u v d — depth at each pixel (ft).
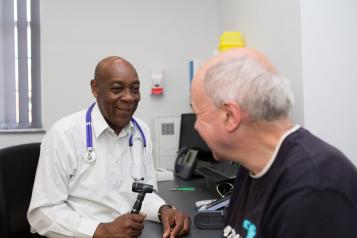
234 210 2.64
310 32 4.60
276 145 2.12
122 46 8.51
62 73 8.26
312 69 4.60
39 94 8.48
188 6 8.79
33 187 4.46
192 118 7.52
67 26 8.27
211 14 8.87
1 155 4.53
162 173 6.70
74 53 8.30
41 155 4.33
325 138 4.62
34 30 8.41
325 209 1.82
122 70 4.26
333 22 4.62
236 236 2.40
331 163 1.95
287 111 2.09
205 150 6.72
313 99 4.61
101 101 4.39
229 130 2.09
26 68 8.45
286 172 1.99
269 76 2.06
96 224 3.69
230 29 7.75
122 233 3.40
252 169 2.27
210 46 8.87
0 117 8.36
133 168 4.74
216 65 2.15
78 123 4.47
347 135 4.65
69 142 4.29
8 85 8.39
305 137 2.12
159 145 8.07
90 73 8.38
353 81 4.66
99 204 4.30
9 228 4.45
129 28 8.54
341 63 4.64
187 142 7.59
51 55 8.21
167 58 8.71
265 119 2.05
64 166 4.17
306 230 1.81
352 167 2.00
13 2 8.36
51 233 3.92
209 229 3.65
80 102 8.34
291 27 4.85
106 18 8.43
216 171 5.67
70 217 3.87
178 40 8.75
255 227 2.14
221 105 2.08
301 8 4.59
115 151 4.58
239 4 7.06
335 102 4.64
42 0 8.18
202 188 5.90
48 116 8.23
